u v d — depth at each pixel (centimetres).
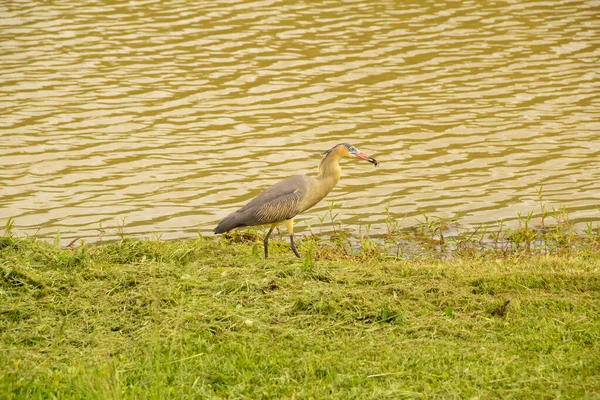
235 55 2616
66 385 838
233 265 1202
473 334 967
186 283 1082
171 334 941
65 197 1700
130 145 1977
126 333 969
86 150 1944
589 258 1309
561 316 1003
